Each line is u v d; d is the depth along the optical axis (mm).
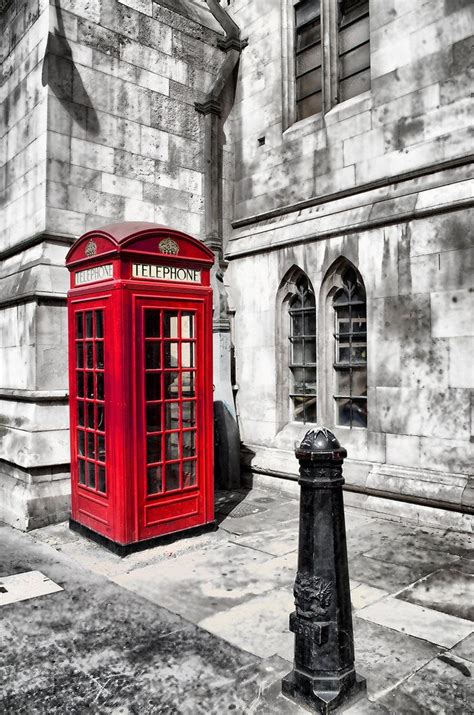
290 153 8172
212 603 4211
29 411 6668
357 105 7184
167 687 3088
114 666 3322
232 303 8797
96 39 7406
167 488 5605
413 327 6371
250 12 8898
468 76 6035
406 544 5480
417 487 6070
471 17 6012
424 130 6434
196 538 5727
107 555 5270
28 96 7375
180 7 8508
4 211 8078
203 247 5848
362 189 7094
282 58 8336
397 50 6703
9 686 3127
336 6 7680
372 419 6777
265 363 8305
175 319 5621
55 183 6984
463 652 3420
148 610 4094
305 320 8055
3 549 5512
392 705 2867
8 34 7980
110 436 5332
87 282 5762
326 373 7504
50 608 4141
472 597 4254
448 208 6020
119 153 7656
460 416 5938
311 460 2885
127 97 7750
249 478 8109
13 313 7332
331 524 2885
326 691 2805
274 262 8156
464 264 5922
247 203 8891
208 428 5910
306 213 7805
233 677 3172
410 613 3975
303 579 2887
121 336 5148
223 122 9000
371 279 6793
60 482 6535
